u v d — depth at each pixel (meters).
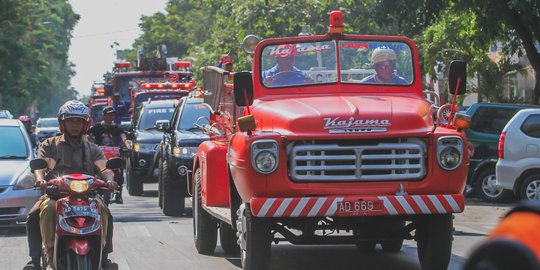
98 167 12.84
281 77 15.39
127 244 19.20
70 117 12.69
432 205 13.07
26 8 99.69
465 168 13.38
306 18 58.47
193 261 16.70
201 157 17.47
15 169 22.27
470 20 40.25
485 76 46.50
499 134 31.38
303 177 13.12
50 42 141.50
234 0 61.56
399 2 35.28
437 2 35.72
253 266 13.65
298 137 13.15
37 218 12.53
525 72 46.91
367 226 14.30
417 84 15.58
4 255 17.80
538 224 4.46
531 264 4.35
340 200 12.91
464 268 4.59
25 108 139.38
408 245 19.06
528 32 36.69
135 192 35.25
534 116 28.69
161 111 35.78
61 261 11.63
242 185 13.48
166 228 22.28
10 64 102.31
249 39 15.62
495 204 29.98
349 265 16.19
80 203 11.55
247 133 13.40
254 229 13.48
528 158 28.50
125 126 28.02
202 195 17.22
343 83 15.41
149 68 52.81
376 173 13.25
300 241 13.88
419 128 13.35
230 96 16.61
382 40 15.68
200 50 83.94
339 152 13.20
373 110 13.51
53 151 12.87
